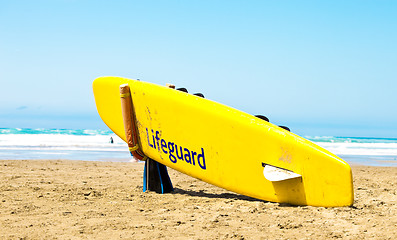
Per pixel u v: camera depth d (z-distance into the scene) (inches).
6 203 171.9
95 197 190.2
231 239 122.0
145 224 139.1
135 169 318.3
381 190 220.5
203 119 182.4
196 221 144.1
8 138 968.3
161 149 195.9
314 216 149.0
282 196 168.2
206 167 183.8
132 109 200.8
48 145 714.2
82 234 126.3
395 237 123.0
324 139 1406.3
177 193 203.8
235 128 175.5
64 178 253.1
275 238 123.2
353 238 122.7
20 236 123.3
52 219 145.5
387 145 1087.6
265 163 170.2
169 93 190.5
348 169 155.3
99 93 215.0
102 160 424.2
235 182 177.8
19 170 285.3
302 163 162.2
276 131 167.5
